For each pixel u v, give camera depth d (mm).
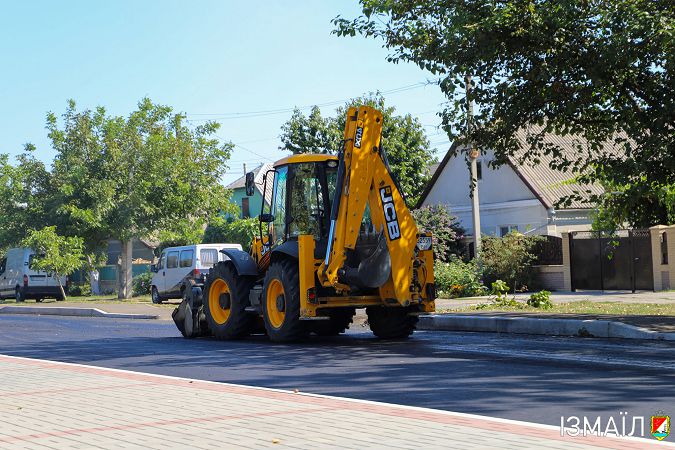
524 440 6285
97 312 30312
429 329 18766
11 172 43031
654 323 15156
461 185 43344
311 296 15125
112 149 41531
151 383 10203
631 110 16203
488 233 41312
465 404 8281
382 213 15117
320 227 15867
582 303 22234
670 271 26516
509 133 17266
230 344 16188
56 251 39844
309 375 10961
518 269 30516
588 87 16203
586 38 15688
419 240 15617
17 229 43281
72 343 17734
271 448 6172
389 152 45500
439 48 15961
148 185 41344
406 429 6789
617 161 16578
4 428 7305
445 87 16141
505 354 12570
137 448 6320
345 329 18297
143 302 35938
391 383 9891
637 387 8969
